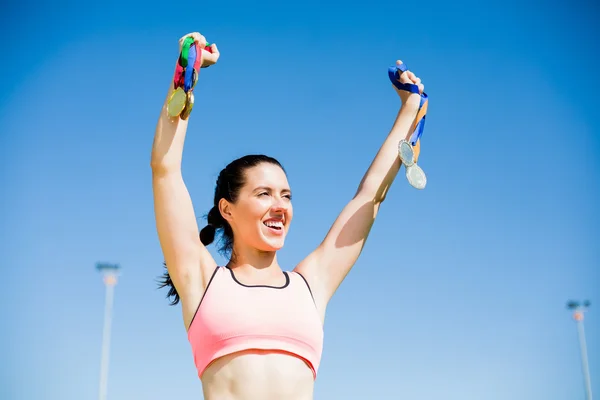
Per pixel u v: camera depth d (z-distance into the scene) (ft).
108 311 106.73
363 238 15.74
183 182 14.51
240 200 14.89
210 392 13.17
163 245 14.20
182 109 14.28
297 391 13.21
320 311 14.76
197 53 14.51
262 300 13.75
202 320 13.55
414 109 17.28
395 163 16.65
